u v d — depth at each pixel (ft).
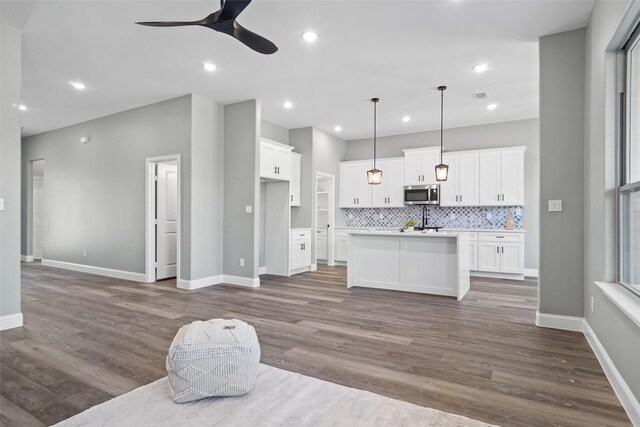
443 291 15.35
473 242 20.57
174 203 19.56
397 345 9.46
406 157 23.18
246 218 17.60
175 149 17.07
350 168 25.26
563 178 10.82
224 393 6.63
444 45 11.91
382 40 11.57
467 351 9.05
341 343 9.61
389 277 16.51
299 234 21.49
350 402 6.53
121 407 6.36
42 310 12.84
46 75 14.35
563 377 7.64
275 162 19.57
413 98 17.22
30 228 25.95
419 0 9.43
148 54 12.55
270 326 11.07
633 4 6.56
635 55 7.86
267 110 19.29
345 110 19.26
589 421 6.03
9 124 10.80
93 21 10.43
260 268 20.92
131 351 9.06
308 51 12.33
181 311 12.77
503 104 18.10
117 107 18.39
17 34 10.87
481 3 9.57
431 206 23.43
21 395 6.86
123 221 19.06
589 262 9.83
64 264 22.04
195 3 9.53
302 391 6.94
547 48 11.14
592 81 9.60
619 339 7.04
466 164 21.35
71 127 21.72
